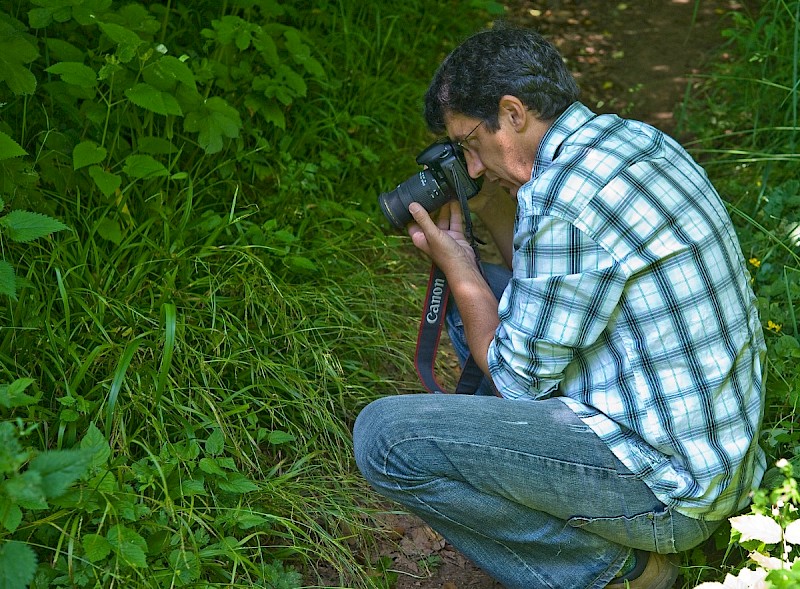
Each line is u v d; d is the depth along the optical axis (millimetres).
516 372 2012
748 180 3934
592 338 1941
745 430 1983
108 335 2492
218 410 2496
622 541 2031
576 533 2045
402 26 4645
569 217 1892
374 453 2021
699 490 1923
